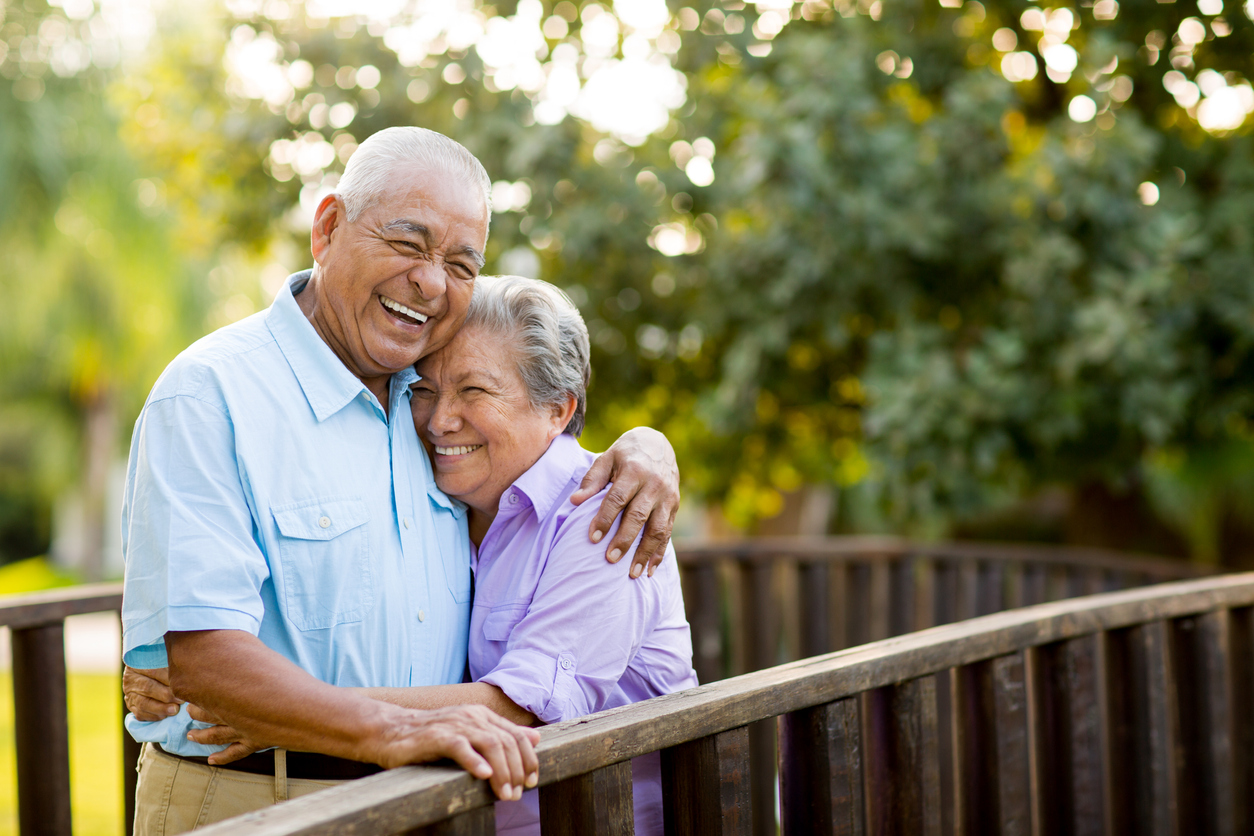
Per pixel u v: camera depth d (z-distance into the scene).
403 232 1.52
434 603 1.66
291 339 1.55
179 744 1.55
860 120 4.21
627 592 1.64
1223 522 5.84
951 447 4.02
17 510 21.08
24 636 2.21
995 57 4.91
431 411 1.73
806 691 1.50
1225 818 2.16
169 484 1.38
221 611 1.33
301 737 1.28
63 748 2.25
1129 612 2.01
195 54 5.13
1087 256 4.29
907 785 1.65
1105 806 2.00
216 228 5.43
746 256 4.34
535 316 1.73
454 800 1.12
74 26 12.84
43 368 16.23
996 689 1.78
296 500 1.47
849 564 4.21
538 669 1.55
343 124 4.61
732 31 4.51
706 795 1.41
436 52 4.59
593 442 5.53
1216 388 4.52
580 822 1.27
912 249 4.21
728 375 4.58
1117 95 4.55
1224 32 4.49
